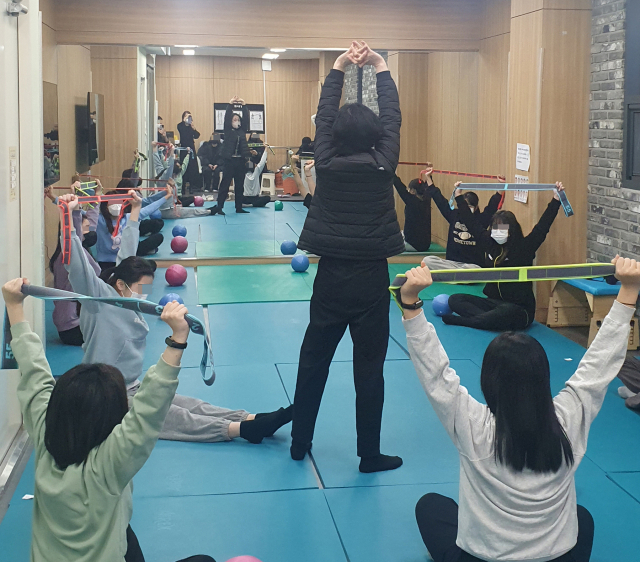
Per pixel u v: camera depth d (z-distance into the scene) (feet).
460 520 7.54
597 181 20.45
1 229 11.75
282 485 11.37
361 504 10.82
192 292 24.00
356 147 10.78
